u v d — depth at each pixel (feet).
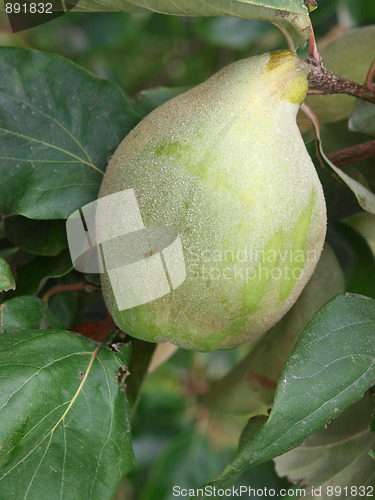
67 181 1.07
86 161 1.08
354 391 0.90
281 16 0.94
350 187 1.01
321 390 0.89
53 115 1.08
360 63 1.21
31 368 0.93
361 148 1.11
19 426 0.90
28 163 1.07
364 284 1.20
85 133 1.09
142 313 0.94
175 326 0.94
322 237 0.95
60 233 1.09
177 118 0.93
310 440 1.08
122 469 0.95
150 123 0.95
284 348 1.19
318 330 0.92
